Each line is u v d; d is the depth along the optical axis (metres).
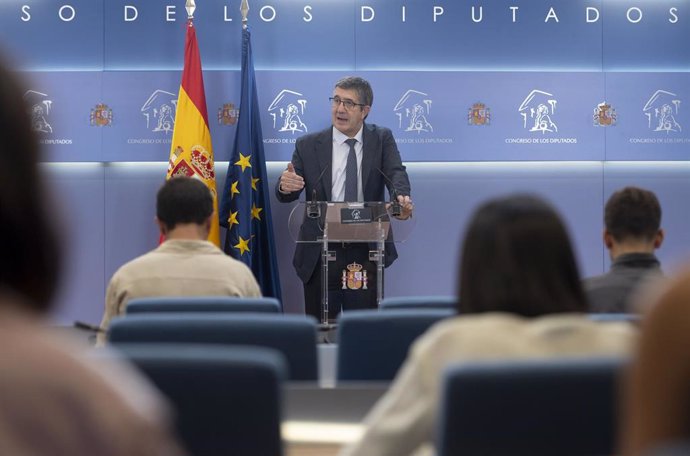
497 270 2.95
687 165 12.83
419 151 12.56
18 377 1.14
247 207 11.88
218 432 2.85
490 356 2.77
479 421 2.52
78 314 12.52
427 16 12.60
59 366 1.17
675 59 12.77
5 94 1.24
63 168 12.55
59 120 12.41
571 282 2.99
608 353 2.83
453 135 12.56
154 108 12.45
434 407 2.73
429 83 12.55
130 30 12.49
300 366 3.97
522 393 2.51
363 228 9.73
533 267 2.95
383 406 2.79
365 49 12.59
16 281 1.25
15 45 12.48
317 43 12.55
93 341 5.96
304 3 12.55
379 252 10.22
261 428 2.85
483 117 12.59
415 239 12.73
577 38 12.68
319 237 9.84
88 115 12.42
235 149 11.98
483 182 12.72
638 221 5.49
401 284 12.73
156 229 12.60
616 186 12.77
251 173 11.96
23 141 1.25
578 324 2.88
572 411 2.54
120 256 12.58
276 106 12.43
